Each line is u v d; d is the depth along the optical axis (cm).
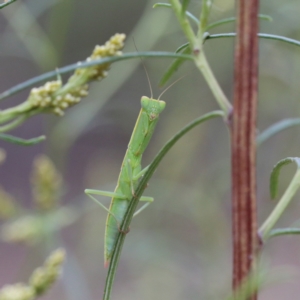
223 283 171
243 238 83
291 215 190
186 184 216
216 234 179
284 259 233
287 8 166
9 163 404
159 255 170
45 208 134
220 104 83
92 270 198
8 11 155
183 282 185
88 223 198
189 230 212
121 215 112
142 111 109
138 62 179
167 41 202
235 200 83
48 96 83
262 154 201
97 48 84
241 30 83
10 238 136
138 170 112
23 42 157
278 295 249
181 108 217
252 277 83
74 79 84
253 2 82
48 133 164
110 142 333
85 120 165
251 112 83
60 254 87
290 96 188
